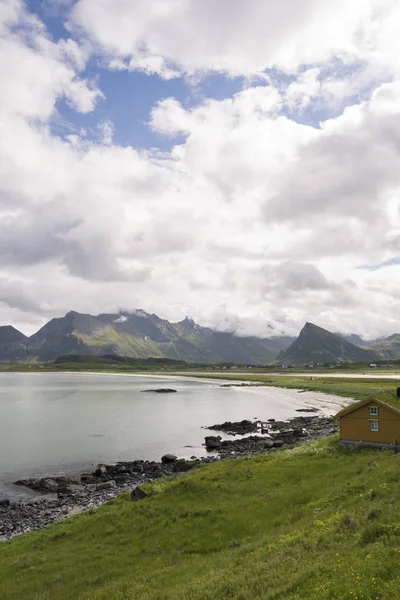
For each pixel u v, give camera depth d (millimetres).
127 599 21141
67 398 174250
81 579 25500
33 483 56969
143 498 41781
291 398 167375
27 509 46969
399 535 18094
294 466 44844
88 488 54812
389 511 21984
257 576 18672
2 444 82188
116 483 56656
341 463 44312
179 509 35156
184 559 26016
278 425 103125
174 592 19875
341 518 23359
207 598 18109
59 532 35000
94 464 67750
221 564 22625
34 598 23938
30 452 75688
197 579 20938
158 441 85188
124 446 80562
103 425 104375
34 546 32969
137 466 65062
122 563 26984
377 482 30547
